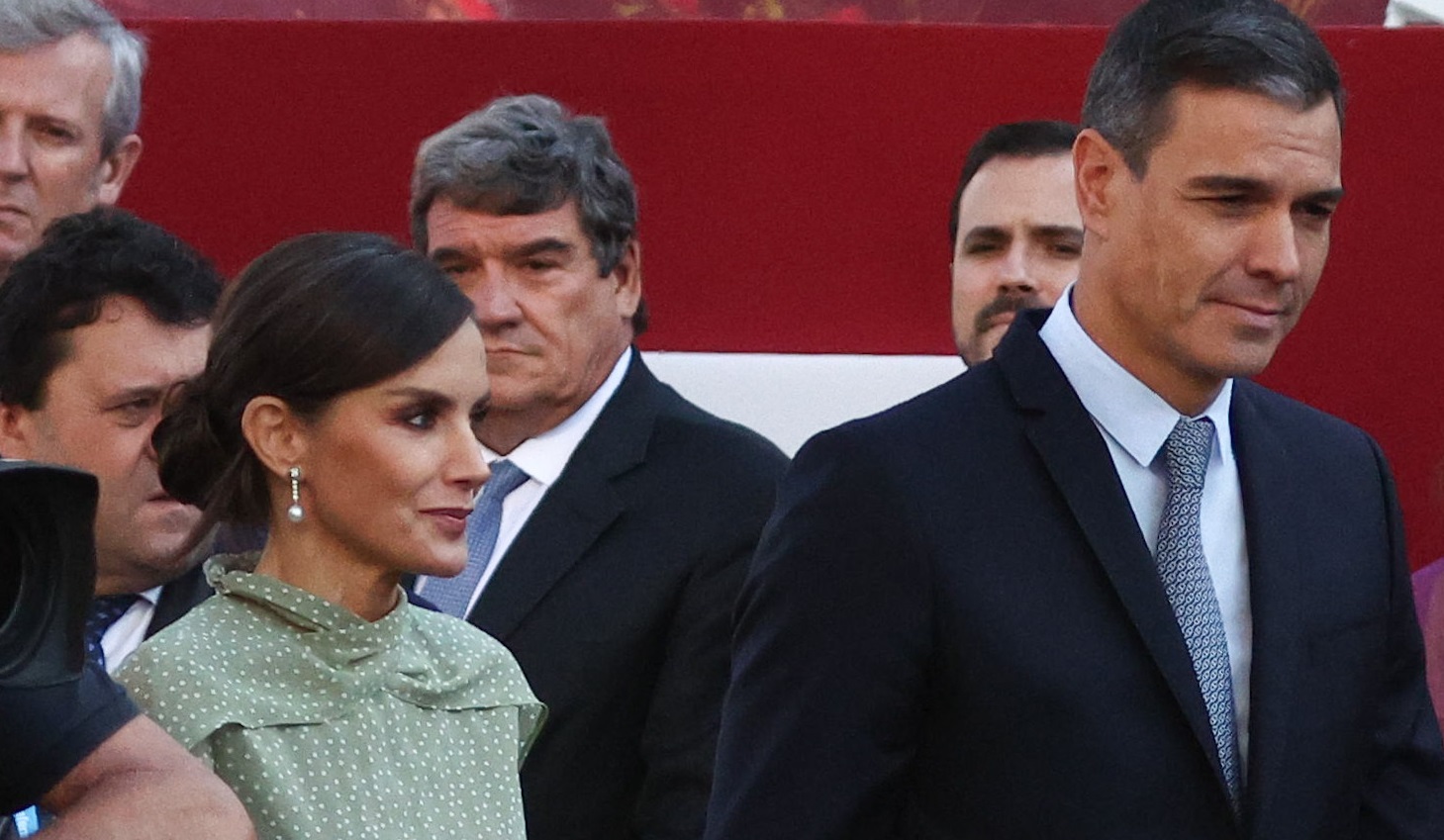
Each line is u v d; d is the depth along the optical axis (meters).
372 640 9.99
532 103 14.39
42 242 11.69
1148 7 10.65
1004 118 17.44
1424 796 11.44
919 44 17.42
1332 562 11.22
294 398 9.77
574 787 13.29
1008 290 15.55
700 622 13.59
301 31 17.47
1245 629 10.98
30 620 7.16
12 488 6.87
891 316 17.52
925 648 10.61
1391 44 17.31
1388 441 17.27
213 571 10.17
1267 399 11.69
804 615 10.74
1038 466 10.94
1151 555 10.84
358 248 9.95
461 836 9.96
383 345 9.71
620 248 14.35
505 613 13.49
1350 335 17.31
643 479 13.98
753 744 10.77
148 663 9.65
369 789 9.77
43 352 11.42
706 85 17.45
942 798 10.64
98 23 15.29
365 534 9.85
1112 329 10.99
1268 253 10.31
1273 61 10.30
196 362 11.54
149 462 11.48
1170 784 10.44
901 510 10.70
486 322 13.96
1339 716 10.95
